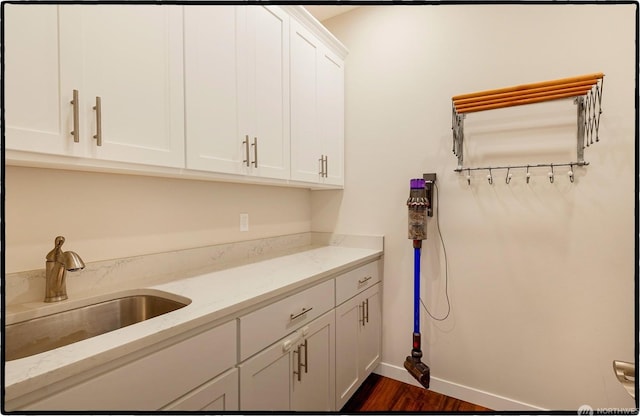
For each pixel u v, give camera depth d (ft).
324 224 7.88
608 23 4.96
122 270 4.27
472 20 6.08
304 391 4.57
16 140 2.57
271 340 3.96
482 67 5.97
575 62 5.18
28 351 3.11
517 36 5.66
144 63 3.51
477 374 6.03
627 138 4.84
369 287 6.55
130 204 4.42
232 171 4.55
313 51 6.36
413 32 6.70
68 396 2.19
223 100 4.42
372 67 7.20
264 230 6.72
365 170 7.29
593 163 5.07
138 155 3.43
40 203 3.57
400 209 6.87
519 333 5.66
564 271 5.30
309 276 4.61
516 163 5.62
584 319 5.16
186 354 2.95
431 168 6.49
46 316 3.26
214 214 5.64
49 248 3.63
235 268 5.20
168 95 3.75
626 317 4.89
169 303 3.76
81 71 2.97
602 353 5.05
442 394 6.34
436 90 6.44
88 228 3.98
